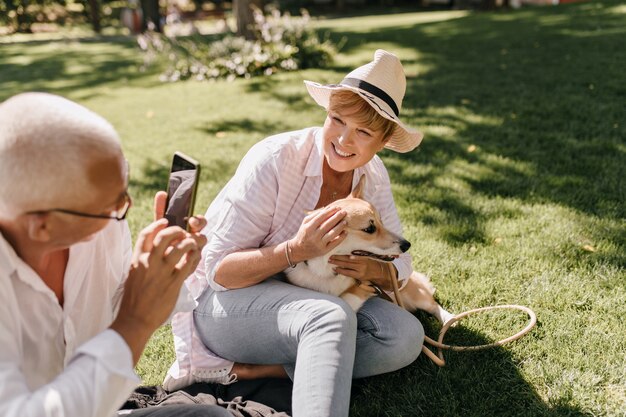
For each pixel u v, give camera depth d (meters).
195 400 2.49
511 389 2.67
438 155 5.64
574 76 8.35
